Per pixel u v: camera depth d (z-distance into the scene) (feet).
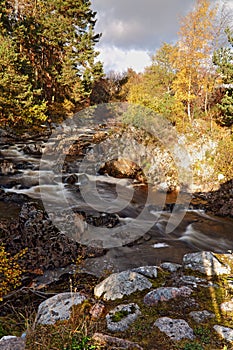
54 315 8.18
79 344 6.64
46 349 6.66
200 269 10.87
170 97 44.34
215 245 21.66
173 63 49.85
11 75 42.34
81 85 60.39
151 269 10.71
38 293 13.91
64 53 65.77
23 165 38.01
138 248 20.03
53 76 64.08
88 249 18.81
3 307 12.32
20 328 9.57
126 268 17.33
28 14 58.70
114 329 7.29
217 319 7.66
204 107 49.62
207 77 46.01
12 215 23.18
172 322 7.41
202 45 42.60
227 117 40.81
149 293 8.88
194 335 7.00
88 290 11.61
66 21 63.16
